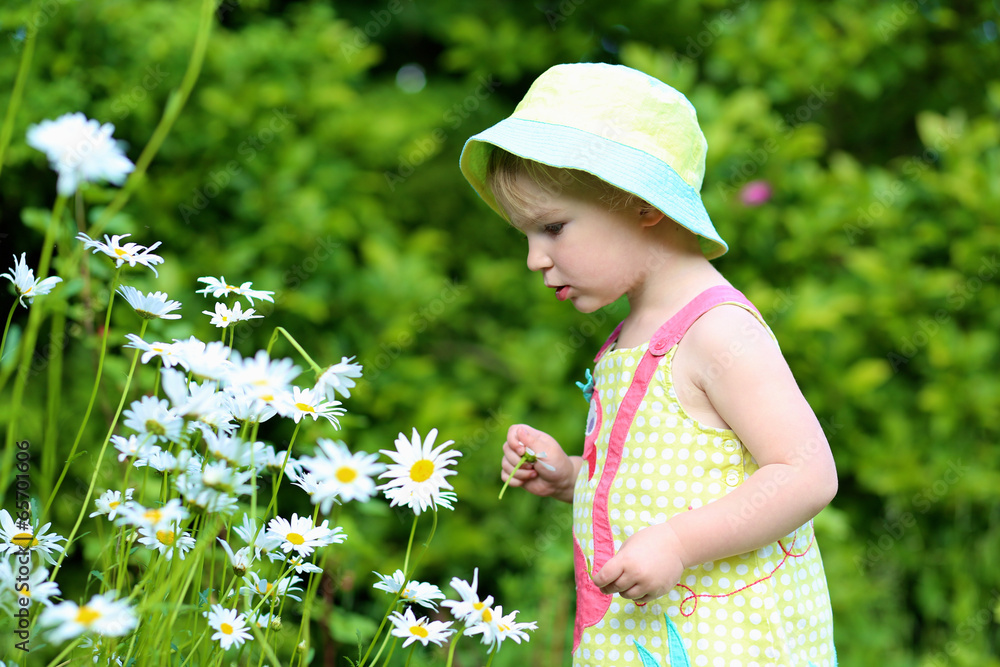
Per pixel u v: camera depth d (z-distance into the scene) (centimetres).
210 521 91
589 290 121
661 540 103
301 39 275
